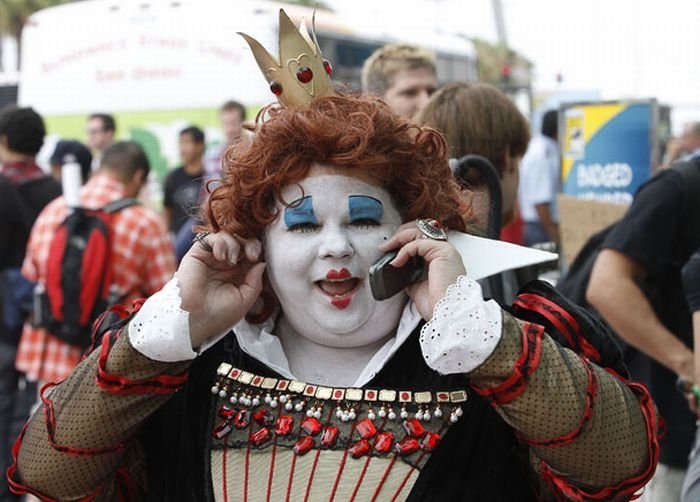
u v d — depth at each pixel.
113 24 8.83
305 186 1.67
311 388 1.68
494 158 2.85
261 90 8.43
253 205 1.68
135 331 1.60
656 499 3.11
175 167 8.38
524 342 1.54
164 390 1.64
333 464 1.62
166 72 8.65
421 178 1.71
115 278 4.53
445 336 1.53
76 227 4.52
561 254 4.32
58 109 8.98
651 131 4.93
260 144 1.68
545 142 7.57
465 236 1.76
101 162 4.75
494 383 1.54
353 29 10.13
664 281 3.02
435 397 1.65
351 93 1.84
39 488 1.67
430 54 4.08
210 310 1.65
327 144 1.65
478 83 2.95
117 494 1.79
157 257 4.61
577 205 4.25
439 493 1.60
